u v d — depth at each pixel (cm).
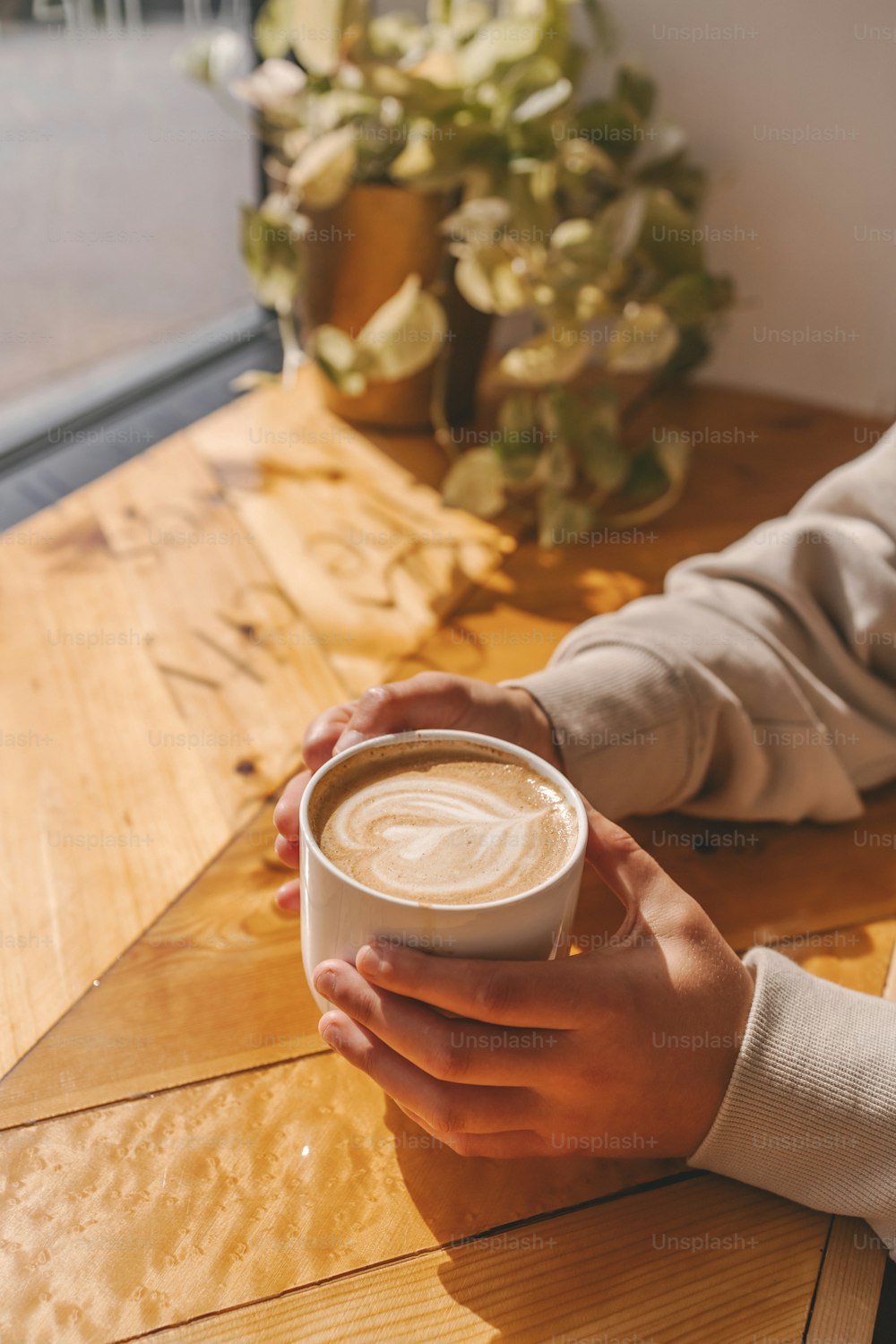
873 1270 40
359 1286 38
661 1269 40
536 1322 38
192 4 109
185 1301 38
